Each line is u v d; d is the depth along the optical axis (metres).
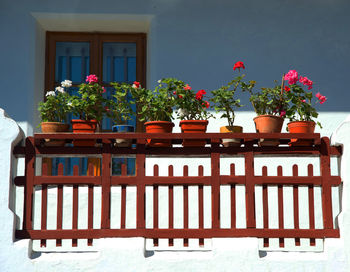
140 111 5.07
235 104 5.00
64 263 4.29
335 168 6.38
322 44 6.64
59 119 4.84
